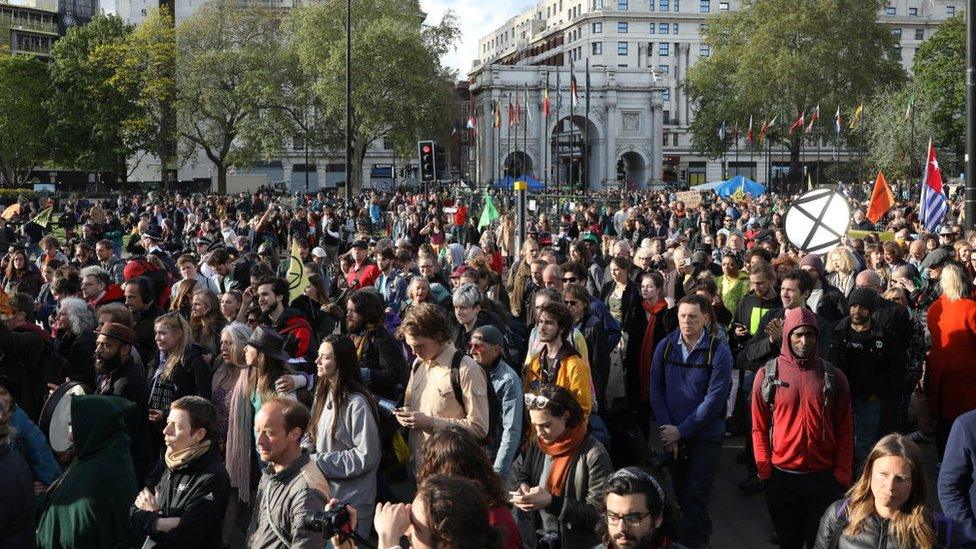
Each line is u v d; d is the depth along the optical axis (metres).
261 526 4.91
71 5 109.88
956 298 7.95
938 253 11.71
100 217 24.83
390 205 43.12
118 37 68.75
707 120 77.44
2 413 5.16
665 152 115.19
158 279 10.85
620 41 116.31
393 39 62.38
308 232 27.14
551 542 5.23
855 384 8.06
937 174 17.91
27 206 36.91
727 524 8.06
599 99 95.56
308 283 10.27
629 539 3.83
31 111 70.88
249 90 63.41
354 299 7.42
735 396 10.22
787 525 6.46
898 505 4.30
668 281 11.33
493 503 4.31
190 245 25.12
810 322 6.22
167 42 63.28
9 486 5.07
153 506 5.32
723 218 30.84
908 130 59.41
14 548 5.08
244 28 66.19
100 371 6.76
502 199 41.84
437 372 6.32
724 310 10.07
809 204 11.49
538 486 5.28
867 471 4.41
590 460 5.22
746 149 111.31
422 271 11.94
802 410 6.20
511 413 6.43
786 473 6.29
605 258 15.97
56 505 5.29
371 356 7.42
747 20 71.38
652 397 7.35
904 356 8.05
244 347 6.95
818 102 68.00
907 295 10.46
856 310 8.02
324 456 5.75
